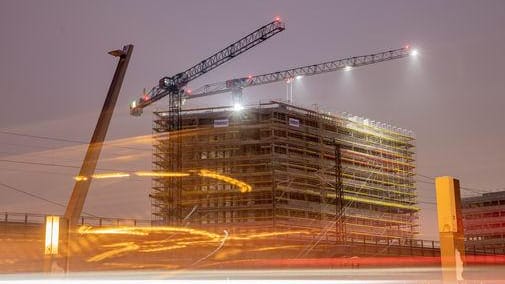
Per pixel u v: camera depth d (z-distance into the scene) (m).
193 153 129.12
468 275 43.12
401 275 58.03
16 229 59.16
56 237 34.66
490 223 162.50
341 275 58.22
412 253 94.81
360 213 138.25
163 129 133.75
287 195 124.94
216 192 124.94
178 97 132.50
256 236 98.94
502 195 161.38
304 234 118.69
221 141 128.38
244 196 123.75
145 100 136.62
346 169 138.38
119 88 66.06
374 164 146.88
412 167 158.12
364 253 89.94
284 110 129.75
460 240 16.50
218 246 83.25
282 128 127.94
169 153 128.88
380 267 86.38
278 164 124.75
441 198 16.62
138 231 72.88
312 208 127.94
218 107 131.62
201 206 124.81
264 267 79.12
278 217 120.88
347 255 86.19
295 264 81.56
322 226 127.69
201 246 81.56
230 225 121.44
